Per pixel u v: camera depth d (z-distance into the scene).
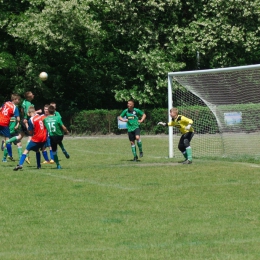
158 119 77.06
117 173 33.25
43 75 43.59
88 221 21.03
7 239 18.73
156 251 16.94
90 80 85.12
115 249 17.28
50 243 18.17
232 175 31.77
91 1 78.75
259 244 17.59
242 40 78.12
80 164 39.53
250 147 47.56
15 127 40.50
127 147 57.09
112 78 83.44
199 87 45.31
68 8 74.75
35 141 35.16
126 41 83.44
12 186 28.73
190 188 27.69
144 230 19.59
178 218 21.31
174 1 78.50
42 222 21.00
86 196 25.95
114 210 22.94
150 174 32.62
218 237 18.50
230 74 44.31
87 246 17.73
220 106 46.06
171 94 44.78
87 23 76.38
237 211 22.36
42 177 31.80
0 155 48.47
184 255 16.44
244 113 46.06
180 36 81.12
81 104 87.44
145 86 79.56
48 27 75.12
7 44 80.31
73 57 83.44
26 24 75.56
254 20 79.56
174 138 52.16
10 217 21.88
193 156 44.31
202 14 80.94
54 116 35.72
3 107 40.16
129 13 78.88
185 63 81.94
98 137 74.19
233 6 78.00
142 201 24.70
